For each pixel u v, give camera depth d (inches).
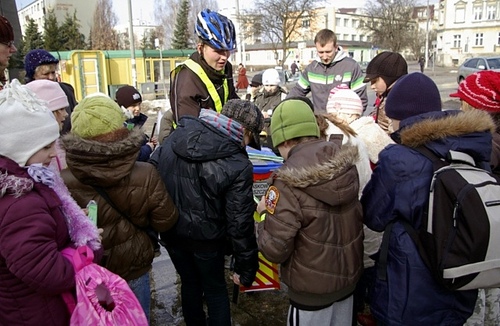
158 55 962.1
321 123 109.6
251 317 134.0
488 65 885.2
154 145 209.8
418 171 79.7
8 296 66.8
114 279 74.2
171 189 102.7
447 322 80.5
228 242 107.7
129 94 195.8
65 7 2443.4
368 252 105.3
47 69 151.9
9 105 68.4
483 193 73.2
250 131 102.1
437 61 2504.9
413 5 1697.8
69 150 84.0
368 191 89.0
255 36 1390.3
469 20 2397.9
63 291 68.1
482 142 79.7
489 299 94.7
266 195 91.0
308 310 91.1
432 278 78.4
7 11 891.4
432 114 84.2
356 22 3270.2
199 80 121.2
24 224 64.0
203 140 96.9
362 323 114.0
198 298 113.9
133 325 73.0
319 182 83.5
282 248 86.5
